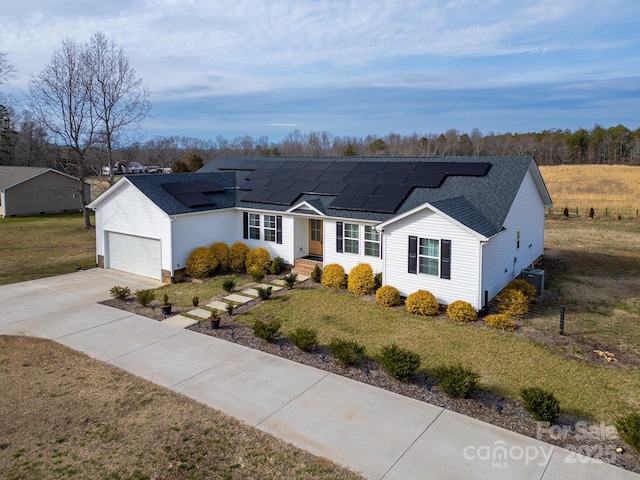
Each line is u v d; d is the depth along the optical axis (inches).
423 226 627.8
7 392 414.0
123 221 860.6
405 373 419.8
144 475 301.7
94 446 333.4
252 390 415.5
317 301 675.4
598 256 935.7
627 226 1290.6
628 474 298.4
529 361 469.1
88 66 1371.8
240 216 894.4
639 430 308.7
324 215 757.9
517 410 378.3
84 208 1386.6
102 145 1475.1
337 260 765.9
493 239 629.3
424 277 636.7
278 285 762.2
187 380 435.8
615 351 493.4
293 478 298.4
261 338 535.8
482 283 598.5
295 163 995.3
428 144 3745.1
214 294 720.3
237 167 1067.3
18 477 300.2
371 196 758.5
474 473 301.4
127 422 364.2
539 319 592.1
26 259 993.5
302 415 373.1
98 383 430.6
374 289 703.7
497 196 682.8
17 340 540.4
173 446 332.5
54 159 2288.4
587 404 387.5
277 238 851.4
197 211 816.3
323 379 435.8
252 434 347.3
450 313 592.1
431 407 383.6
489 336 534.9
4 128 2416.3
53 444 336.5
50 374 450.3
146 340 537.6
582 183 2338.8
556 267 852.0
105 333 561.0
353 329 566.3
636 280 761.6
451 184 741.9
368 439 339.6
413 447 329.4
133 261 862.5
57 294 732.7
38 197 1678.2
